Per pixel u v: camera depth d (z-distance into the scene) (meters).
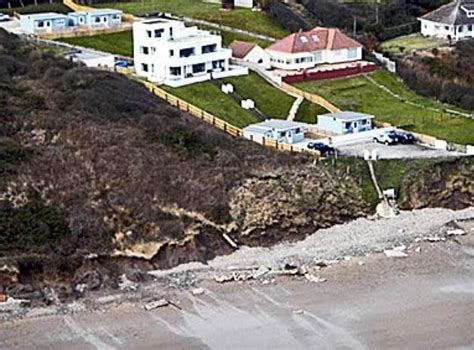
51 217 76.12
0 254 73.06
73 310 69.12
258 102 101.06
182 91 99.69
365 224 84.38
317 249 79.81
